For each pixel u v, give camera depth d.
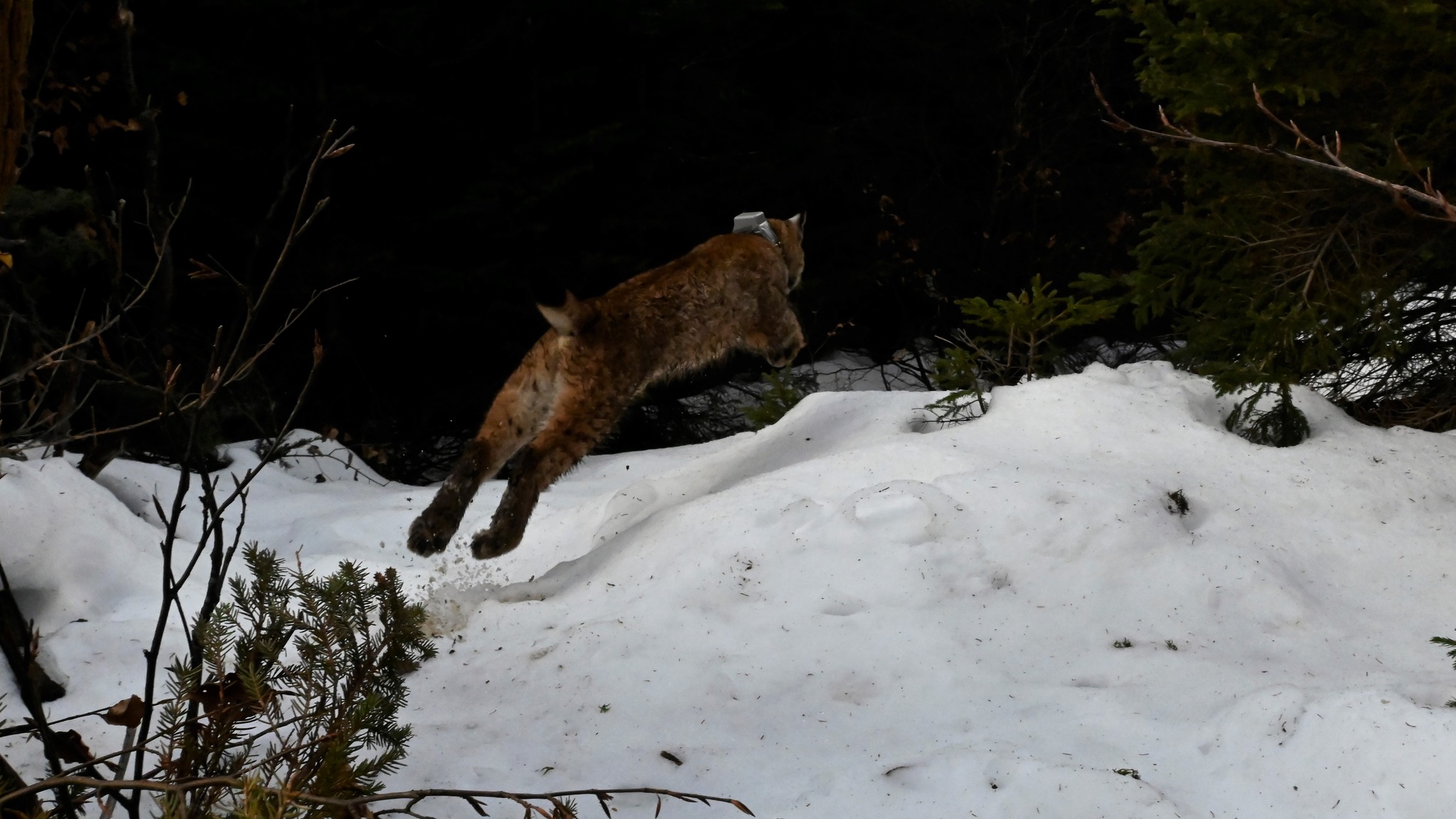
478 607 5.05
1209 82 6.06
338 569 5.83
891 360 15.62
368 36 12.06
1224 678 3.94
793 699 3.99
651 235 13.70
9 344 6.29
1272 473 5.30
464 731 3.85
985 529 4.87
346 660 3.08
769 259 6.66
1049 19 17.56
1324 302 5.84
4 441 2.95
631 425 13.38
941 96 17.64
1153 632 4.33
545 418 5.96
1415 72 5.82
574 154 12.64
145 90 11.12
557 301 5.55
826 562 4.76
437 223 12.38
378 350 13.10
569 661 4.30
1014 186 16.66
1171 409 5.85
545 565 6.02
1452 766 3.14
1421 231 5.89
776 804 3.33
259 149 11.88
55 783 2.17
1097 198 17.09
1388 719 3.31
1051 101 17.34
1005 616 4.43
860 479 5.42
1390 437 5.66
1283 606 4.41
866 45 17.00
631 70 13.28
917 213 16.52
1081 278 6.85
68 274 7.70
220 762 2.77
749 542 4.90
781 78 16.78
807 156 15.63
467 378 13.23
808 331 15.71
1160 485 5.15
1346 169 2.62
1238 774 3.35
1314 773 3.29
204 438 8.00
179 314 12.20
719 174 14.16
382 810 3.14
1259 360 5.89
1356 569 4.73
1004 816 3.19
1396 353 6.43
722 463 6.68
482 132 12.56
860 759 3.55
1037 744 3.56
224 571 2.96
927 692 3.97
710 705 3.98
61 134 9.08
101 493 5.53
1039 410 5.89
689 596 4.67
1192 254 6.37
